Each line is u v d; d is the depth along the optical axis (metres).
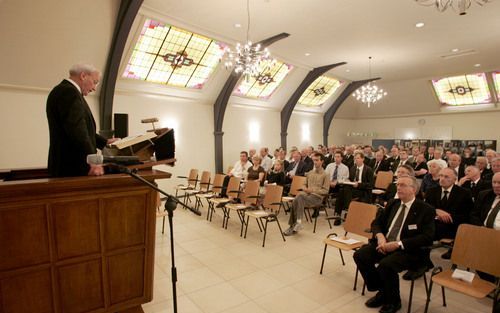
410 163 6.79
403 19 5.42
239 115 8.84
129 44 5.61
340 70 9.30
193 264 3.35
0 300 1.34
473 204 3.21
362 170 5.39
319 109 11.71
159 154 1.85
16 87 4.93
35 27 4.38
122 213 1.66
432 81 10.45
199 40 6.35
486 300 2.57
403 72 9.55
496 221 2.79
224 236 4.33
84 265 1.56
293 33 6.11
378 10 5.05
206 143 7.91
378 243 2.57
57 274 1.48
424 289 2.78
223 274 3.10
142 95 6.68
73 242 1.51
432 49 7.18
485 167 4.80
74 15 4.48
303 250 3.77
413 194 2.62
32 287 1.42
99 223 1.58
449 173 3.31
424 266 2.46
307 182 5.10
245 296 2.67
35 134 5.19
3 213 1.32
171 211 1.59
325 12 5.11
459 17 5.33
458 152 10.64
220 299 2.62
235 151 8.75
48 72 5.02
